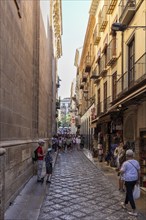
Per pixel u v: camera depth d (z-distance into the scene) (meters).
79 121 64.56
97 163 22.39
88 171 18.09
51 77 37.50
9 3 9.00
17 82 10.58
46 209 8.56
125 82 16.14
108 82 23.28
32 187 11.82
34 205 8.71
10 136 9.22
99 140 26.17
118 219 7.61
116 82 18.86
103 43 26.16
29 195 10.18
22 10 11.71
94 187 12.35
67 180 14.30
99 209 8.62
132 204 8.16
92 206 8.98
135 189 8.32
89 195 10.64
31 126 15.27
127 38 16.55
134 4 14.66
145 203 9.42
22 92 11.90
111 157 19.80
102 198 10.14
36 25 17.52
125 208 8.66
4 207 7.18
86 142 45.81
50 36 34.66
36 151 13.41
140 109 13.37
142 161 12.76
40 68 20.23
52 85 41.16
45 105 26.56
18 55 10.80
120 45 18.78
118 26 10.90
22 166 11.35
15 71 10.15
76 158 28.34
